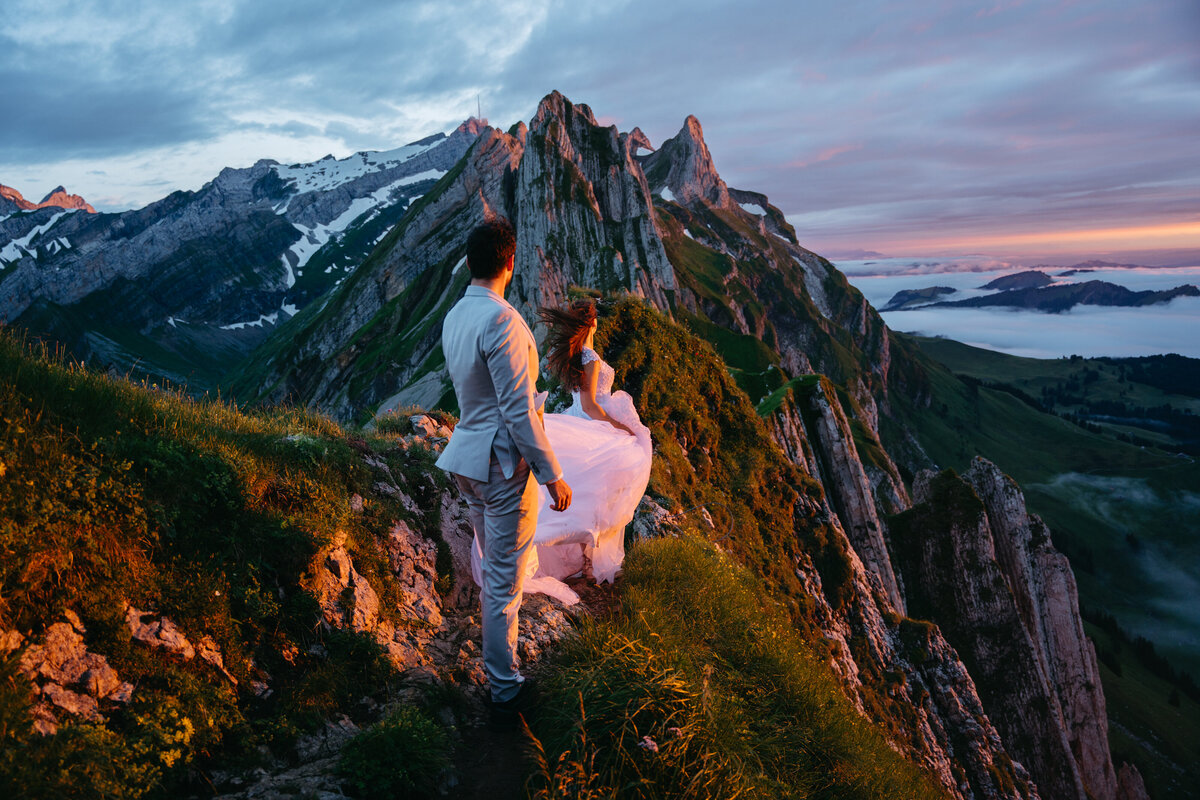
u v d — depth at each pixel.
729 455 20.67
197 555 3.92
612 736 3.81
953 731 22.50
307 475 5.16
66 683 3.04
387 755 3.57
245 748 3.46
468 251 4.21
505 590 4.34
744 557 16.83
